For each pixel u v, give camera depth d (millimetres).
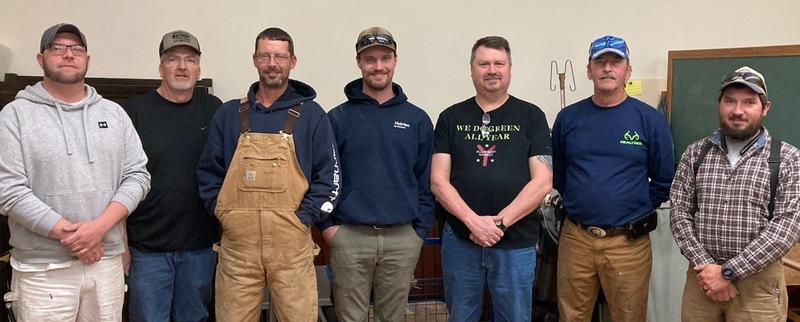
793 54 3160
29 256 2010
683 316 2488
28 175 1967
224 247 2268
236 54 3498
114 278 2150
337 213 2416
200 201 2412
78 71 2043
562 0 3787
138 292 2377
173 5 3424
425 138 2502
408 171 2441
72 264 2031
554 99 3830
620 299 2637
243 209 2189
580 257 2646
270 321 2713
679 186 2490
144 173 2199
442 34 3689
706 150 2408
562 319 2770
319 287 3090
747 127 2256
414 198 2461
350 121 2439
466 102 2609
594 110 2662
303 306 2240
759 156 2275
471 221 2391
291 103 2281
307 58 3566
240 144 2209
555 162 2807
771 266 2260
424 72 3693
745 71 2291
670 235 2992
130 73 3414
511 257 2475
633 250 2572
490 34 3738
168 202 2354
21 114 1975
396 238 2418
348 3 3578
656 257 2992
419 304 3268
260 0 3498
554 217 2939
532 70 3801
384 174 2391
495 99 2553
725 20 3896
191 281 2447
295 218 2199
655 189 2680
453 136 2549
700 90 3416
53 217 1944
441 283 3432
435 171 2521
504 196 2434
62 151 1990
